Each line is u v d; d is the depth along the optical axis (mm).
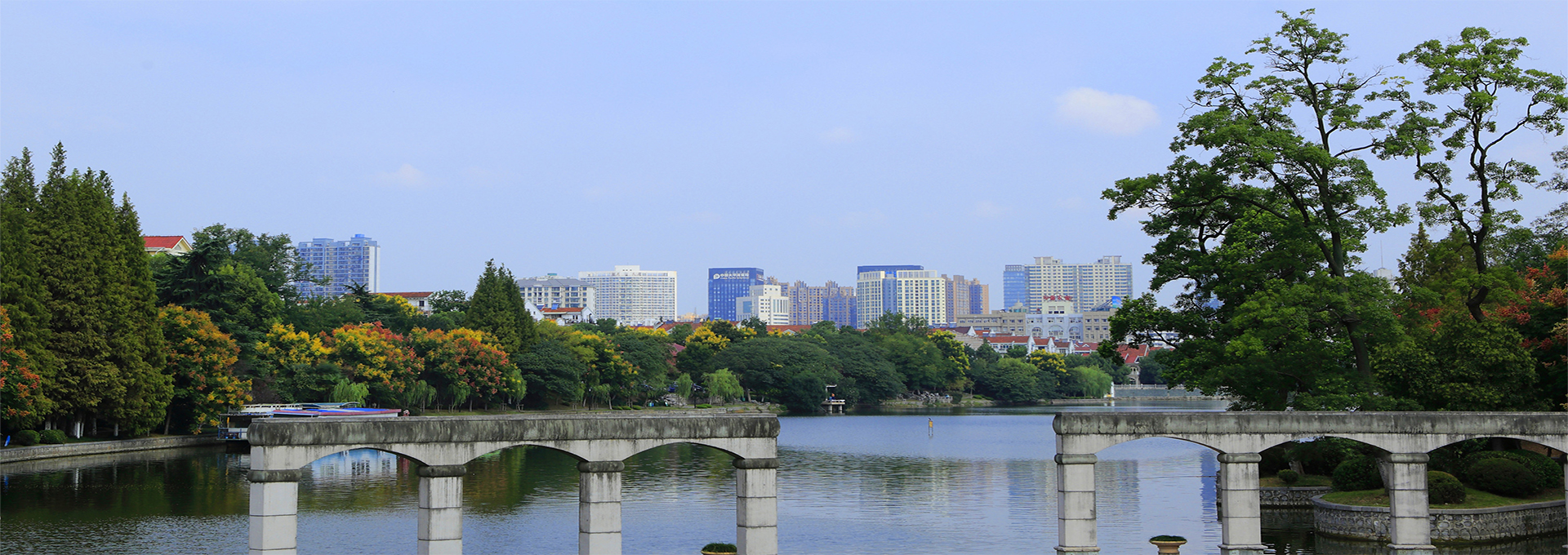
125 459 82688
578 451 33969
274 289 141875
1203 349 56312
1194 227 59562
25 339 75125
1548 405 49000
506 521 54531
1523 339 52344
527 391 149625
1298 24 53938
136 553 44312
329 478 73000
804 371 194375
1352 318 53625
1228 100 55844
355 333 115625
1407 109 54219
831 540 49875
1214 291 57156
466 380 132375
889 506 61656
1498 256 77000
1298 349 51906
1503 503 46031
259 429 31125
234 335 106062
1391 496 38719
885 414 194375
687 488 69500
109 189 87062
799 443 112875
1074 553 36562
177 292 104500
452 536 32719
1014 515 57781
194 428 97562
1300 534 47562
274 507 31125
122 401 82938
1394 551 38406
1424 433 38562
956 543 49000
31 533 48656
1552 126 53750
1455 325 50469
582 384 155875
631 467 83688
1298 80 55062
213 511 55469
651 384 177500
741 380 193375
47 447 79312
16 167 81812
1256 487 37469
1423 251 81938
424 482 32750
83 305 80688
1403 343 50562
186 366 92750
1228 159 53594
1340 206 55219
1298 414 37969
